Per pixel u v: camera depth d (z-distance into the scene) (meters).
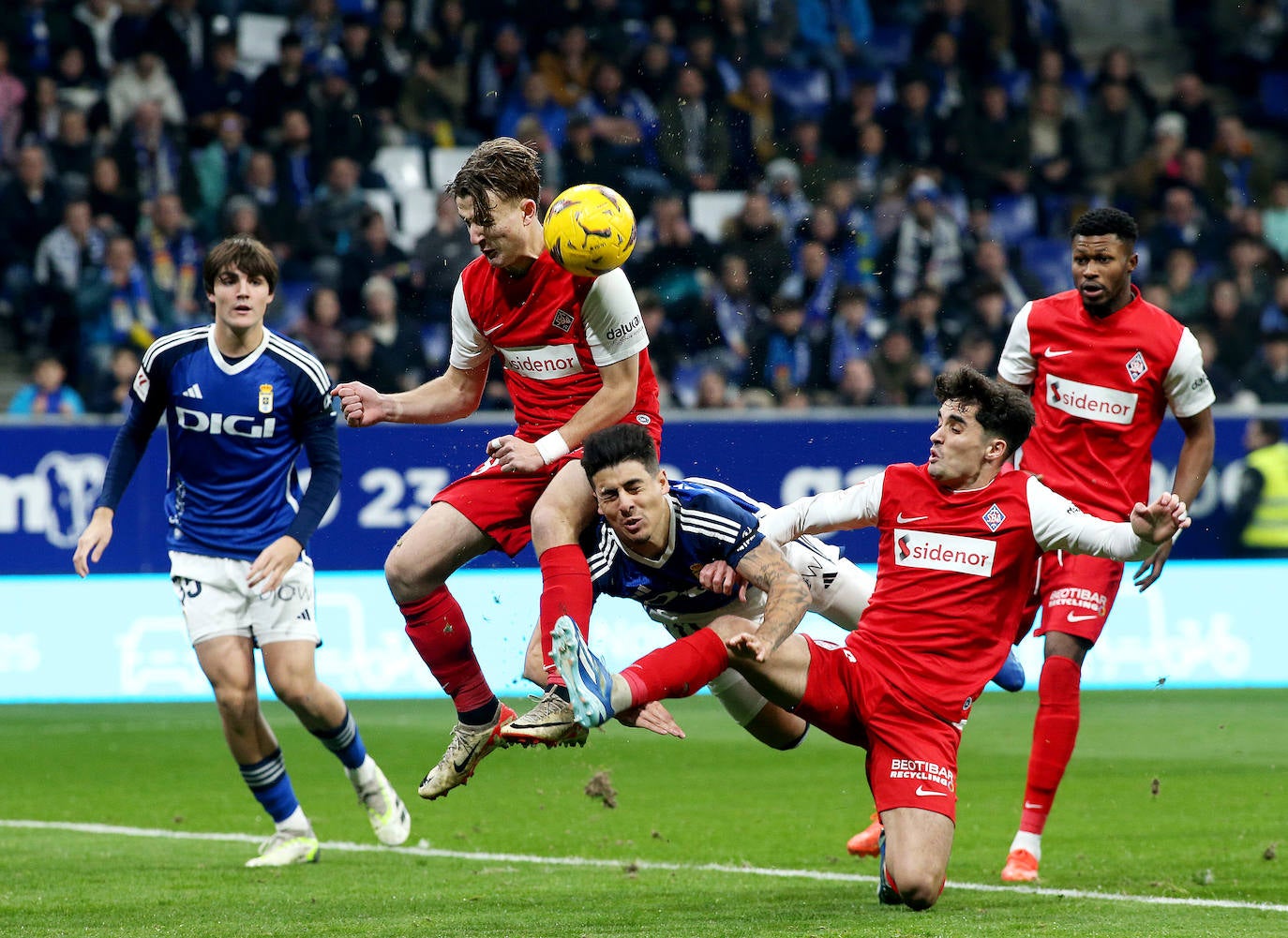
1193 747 18.56
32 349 27.81
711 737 20.23
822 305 28.47
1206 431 12.77
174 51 30.42
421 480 22.56
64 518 22.12
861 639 9.95
